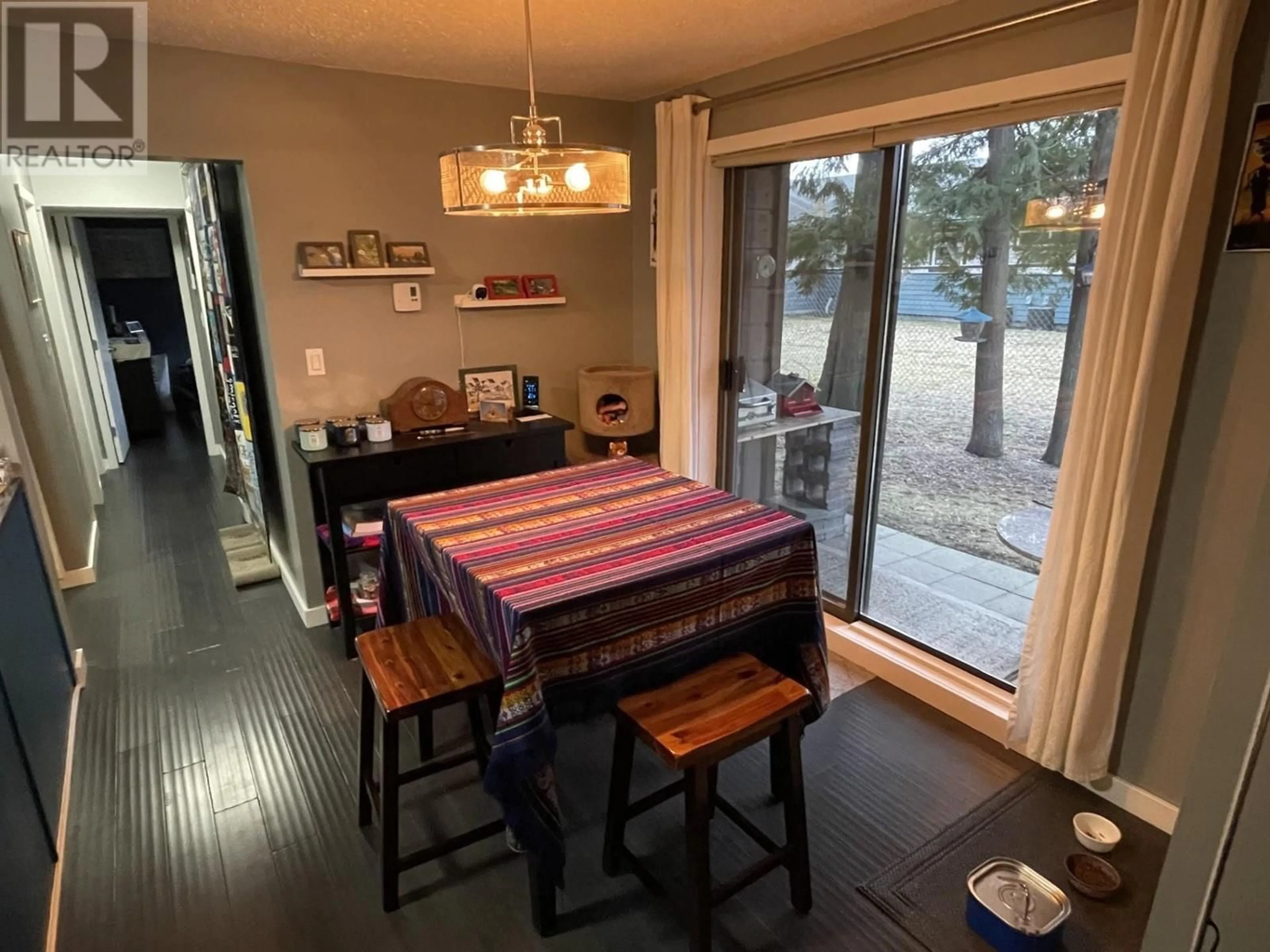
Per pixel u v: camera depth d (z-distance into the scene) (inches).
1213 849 48.8
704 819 61.1
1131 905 70.5
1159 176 64.7
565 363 142.1
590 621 64.1
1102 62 71.9
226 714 101.7
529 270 133.8
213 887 73.8
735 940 68.0
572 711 65.3
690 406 128.5
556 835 64.2
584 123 132.6
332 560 116.7
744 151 113.0
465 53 101.7
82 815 83.0
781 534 76.1
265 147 105.6
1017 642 107.0
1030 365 94.0
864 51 94.8
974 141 92.2
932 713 101.6
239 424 151.6
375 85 112.2
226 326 141.5
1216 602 71.7
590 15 87.4
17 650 77.3
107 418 223.1
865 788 87.2
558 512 84.3
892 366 108.6
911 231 101.6
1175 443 71.8
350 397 120.5
